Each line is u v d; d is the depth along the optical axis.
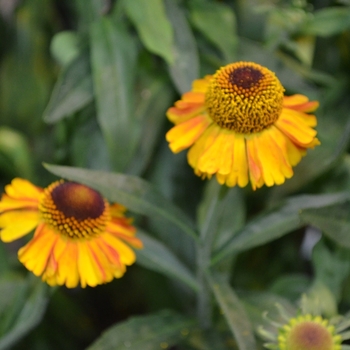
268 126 0.53
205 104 0.54
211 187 0.60
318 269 0.58
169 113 0.54
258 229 0.55
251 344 0.53
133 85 0.60
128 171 0.61
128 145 0.60
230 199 0.60
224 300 0.54
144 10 0.60
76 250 0.54
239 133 0.53
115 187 0.55
